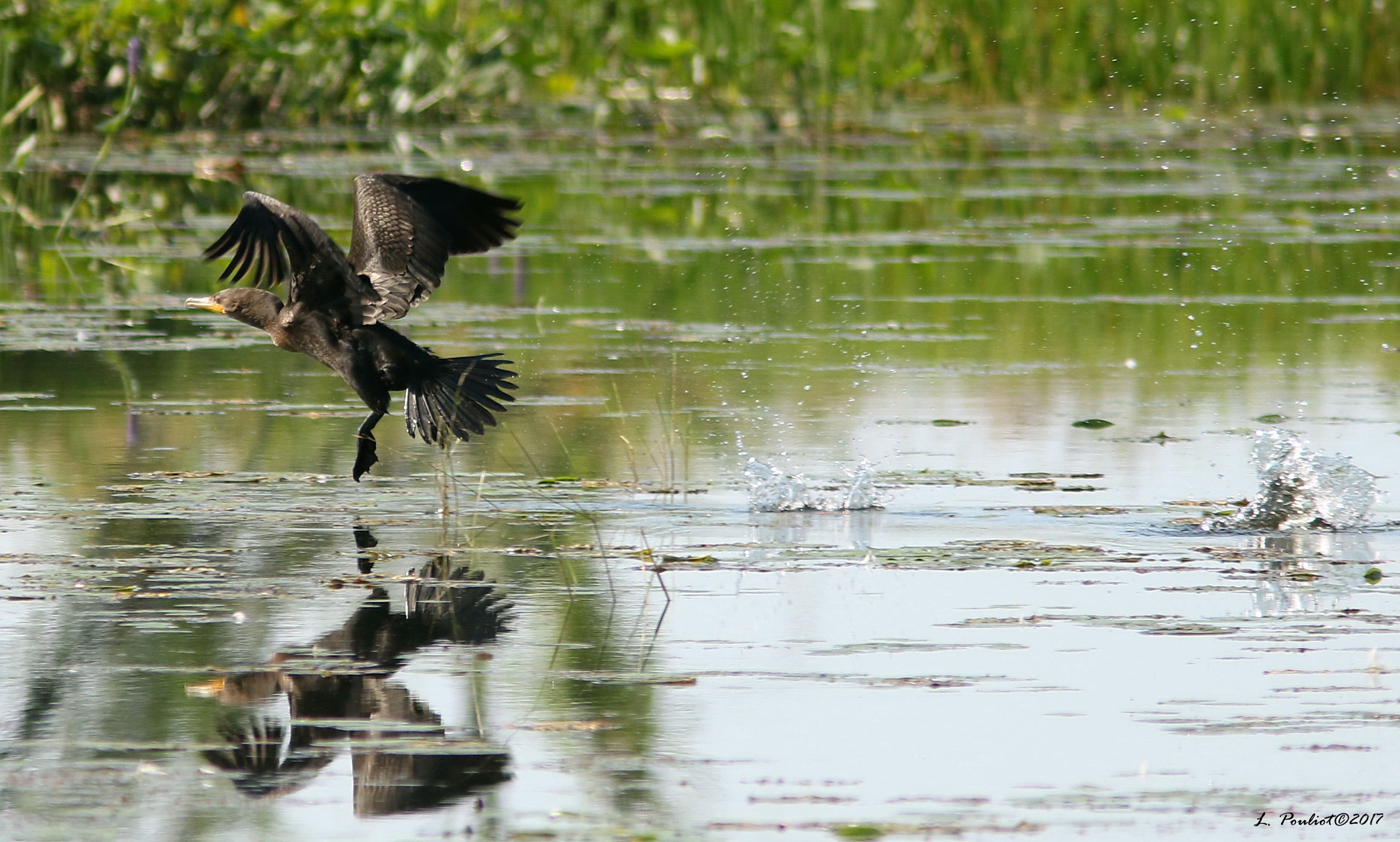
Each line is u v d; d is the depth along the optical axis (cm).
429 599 883
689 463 1200
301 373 1523
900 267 2141
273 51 2819
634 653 798
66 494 1091
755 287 1969
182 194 2486
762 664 782
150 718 711
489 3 3262
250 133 2986
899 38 3622
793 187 2641
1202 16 3656
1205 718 713
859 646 808
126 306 1792
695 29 3475
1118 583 920
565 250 2148
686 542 1005
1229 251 2308
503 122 3294
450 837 598
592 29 3397
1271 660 788
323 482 1138
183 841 595
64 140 2836
